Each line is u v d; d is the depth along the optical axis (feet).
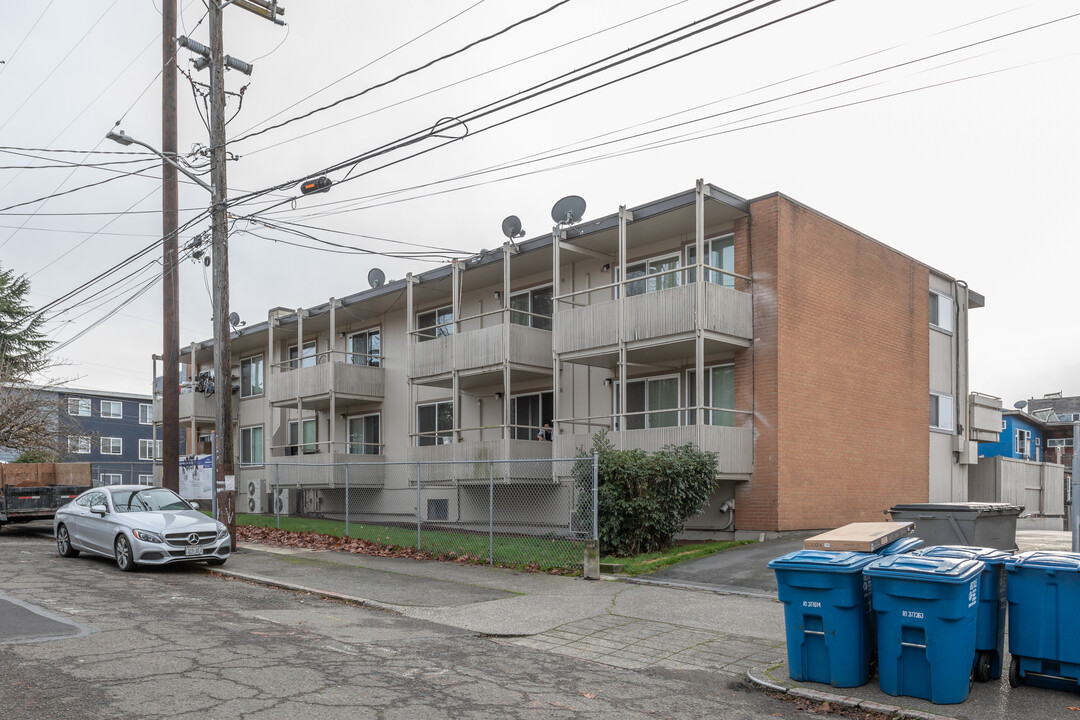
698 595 36.60
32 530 72.23
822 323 58.13
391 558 49.32
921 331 70.74
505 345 63.67
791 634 23.30
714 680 23.99
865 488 60.95
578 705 20.89
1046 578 22.22
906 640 21.59
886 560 22.43
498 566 45.19
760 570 41.29
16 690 19.83
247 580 41.57
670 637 29.19
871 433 62.39
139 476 165.78
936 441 72.43
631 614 32.83
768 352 54.08
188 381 111.34
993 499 79.82
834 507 57.52
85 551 47.65
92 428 159.63
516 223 65.41
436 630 29.91
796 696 22.22
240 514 90.63
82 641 25.46
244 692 20.33
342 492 87.10
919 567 21.47
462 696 21.04
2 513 67.46
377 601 35.24
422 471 69.72
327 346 94.73
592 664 25.61
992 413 84.43
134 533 43.21
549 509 63.72
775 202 54.85
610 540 45.80
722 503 54.95
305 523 71.97
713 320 52.29
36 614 29.81
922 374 70.08
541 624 31.12
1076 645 21.66
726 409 53.31
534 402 70.74
